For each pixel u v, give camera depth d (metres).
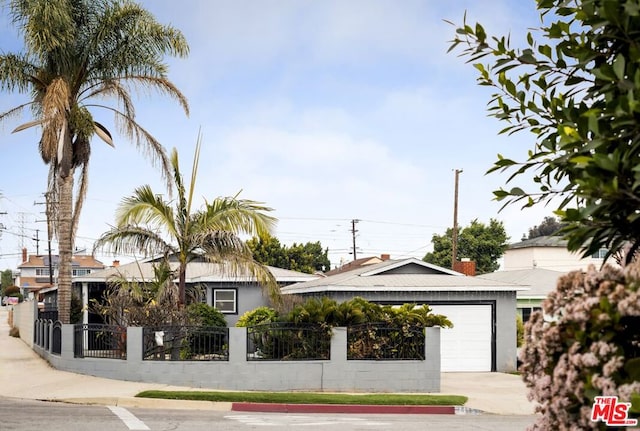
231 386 18.73
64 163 23.58
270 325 19.02
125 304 21.69
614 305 3.49
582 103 4.07
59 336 22.42
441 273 28.61
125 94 24.91
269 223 21.72
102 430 12.67
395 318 19.58
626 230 3.57
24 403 16.39
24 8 22.97
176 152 21.66
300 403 16.59
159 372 18.98
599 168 3.33
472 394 18.77
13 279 142.12
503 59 4.52
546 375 3.85
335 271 52.34
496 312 26.05
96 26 24.28
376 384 19.05
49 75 24.27
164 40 24.44
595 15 3.71
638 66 3.60
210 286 30.62
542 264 48.88
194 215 21.75
